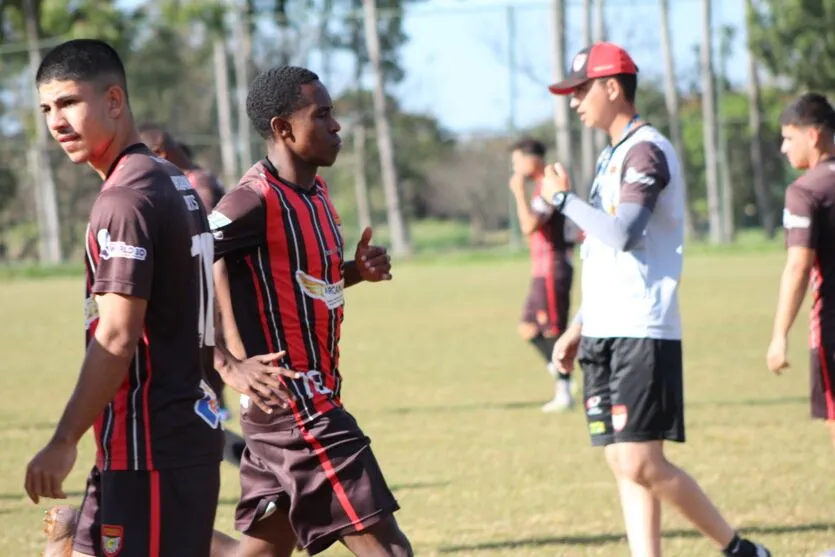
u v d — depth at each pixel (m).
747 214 162.25
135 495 12.03
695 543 21.20
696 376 43.00
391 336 59.47
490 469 28.11
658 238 17.84
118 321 11.57
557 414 36.22
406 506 24.53
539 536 22.02
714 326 58.97
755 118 154.38
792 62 153.12
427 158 156.88
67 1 141.50
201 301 12.52
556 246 37.09
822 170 19.48
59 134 12.14
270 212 15.06
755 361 46.62
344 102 158.38
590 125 18.47
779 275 91.44
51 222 123.25
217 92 154.38
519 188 37.47
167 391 12.09
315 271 15.30
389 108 155.00
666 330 17.70
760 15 153.38
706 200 150.25
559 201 17.72
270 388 14.34
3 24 146.38
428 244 149.50
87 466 29.62
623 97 18.22
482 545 21.42
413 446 31.09
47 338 61.25
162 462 12.03
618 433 17.73
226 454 20.41
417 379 44.34
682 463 28.11
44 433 34.09
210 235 12.97
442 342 56.50
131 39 151.62
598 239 17.48
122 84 12.36
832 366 19.55
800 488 25.33
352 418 15.50
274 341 15.15
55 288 100.50
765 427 32.75
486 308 73.38
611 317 17.81
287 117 15.33
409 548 15.15
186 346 12.26
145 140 27.11
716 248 125.44
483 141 136.62
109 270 11.62
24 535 22.48
